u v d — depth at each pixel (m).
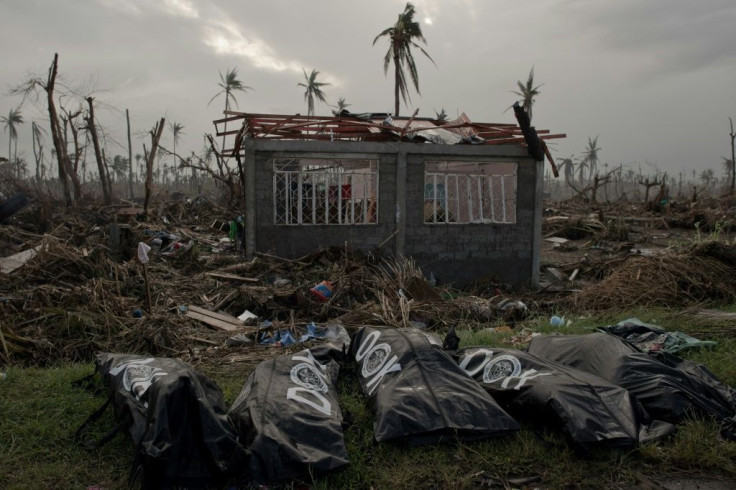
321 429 3.67
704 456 3.79
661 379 4.48
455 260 12.25
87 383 4.96
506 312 9.28
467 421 3.92
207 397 3.72
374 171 11.81
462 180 13.13
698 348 6.00
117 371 4.53
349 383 4.95
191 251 12.72
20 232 15.74
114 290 9.34
